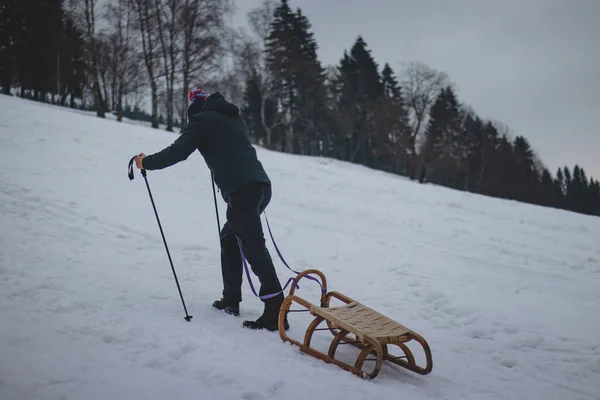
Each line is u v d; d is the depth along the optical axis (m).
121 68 34.78
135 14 34.25
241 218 4.30
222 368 3.40
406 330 3.84
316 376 3.51
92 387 2.90
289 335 4.36
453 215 12.02
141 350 3.52
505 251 8.81
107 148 13.66
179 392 3.00
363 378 3.60
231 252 4.66
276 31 49.09
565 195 90.69
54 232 6.45
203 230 7.94
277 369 3.53
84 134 15.14
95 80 34.03
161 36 34.50
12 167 9.95
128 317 4.09
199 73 36.00
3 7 44.34
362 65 65.69
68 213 7.53
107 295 4.55
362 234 9.15
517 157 72.00
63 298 4.22
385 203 12.36
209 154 4.35
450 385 3.80
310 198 11.71
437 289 6.32
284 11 55.72
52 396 2.73
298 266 6.92
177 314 4.39
